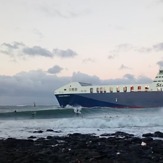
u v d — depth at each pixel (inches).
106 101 4052.7
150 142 964.6
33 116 2583.7
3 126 1814.7
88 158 689.6
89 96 4138.8
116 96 3991.1
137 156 722.8
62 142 1026.1
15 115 2598.4
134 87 3939.5
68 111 2682.1
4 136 1300.4
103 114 2810.0
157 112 3075.8
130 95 3937.0
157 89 3831.2
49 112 2635.3
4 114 2564.0
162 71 3885.3
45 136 1282.0
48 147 907.4
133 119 1840.6
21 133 1424.7
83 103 4183.1
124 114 2785.4
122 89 3983.8
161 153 766.5
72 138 1128.8
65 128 1688.0
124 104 3941.9
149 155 738.2
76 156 717.9
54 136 1218.0
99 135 1274.6
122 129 1578.5
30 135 1336.1
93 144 949.8
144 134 1222.3
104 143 976.9
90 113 2864.2
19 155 724.7
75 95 4215.1
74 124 1800.0
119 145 919.0
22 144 970.1
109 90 4055.1
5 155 727.7
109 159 674.2
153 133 1286.9
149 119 1844.2
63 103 4330.7
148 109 3499.0
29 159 668.7
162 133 1243.8
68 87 4308.6
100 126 1765.5
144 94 3870.6
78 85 4261.8
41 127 1758.1
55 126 1792.6
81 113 2805.1
